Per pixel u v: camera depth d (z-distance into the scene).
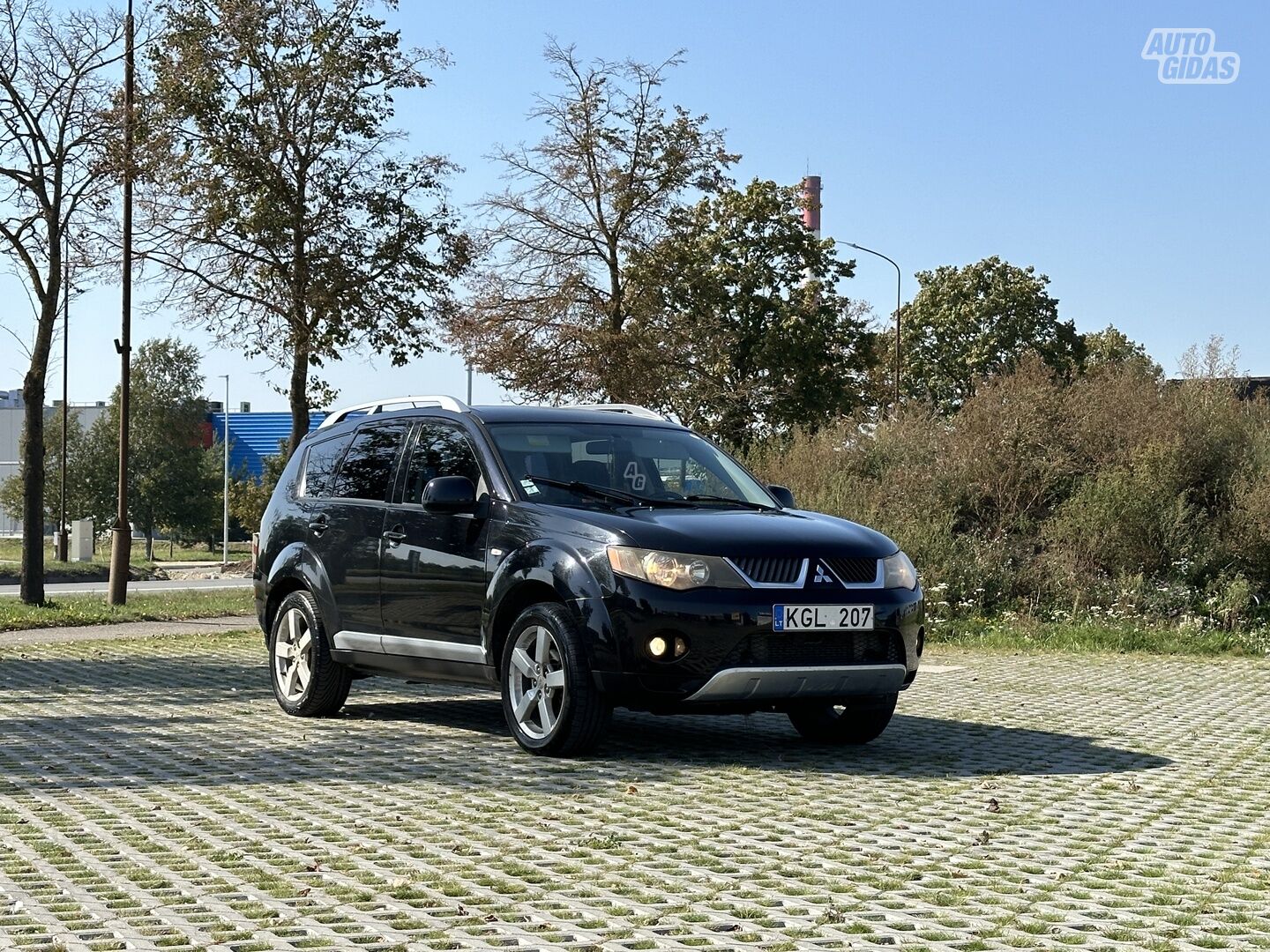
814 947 4.27
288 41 22.56
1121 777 7.52
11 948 4.26
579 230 31.70
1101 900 4.90
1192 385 19.58
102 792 7.02
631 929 4.48
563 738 7.91
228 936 4.39
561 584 7.87
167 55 22.44
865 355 52.75
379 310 22.81
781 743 8.73
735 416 40.66
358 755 8.16
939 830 6.09
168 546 96.94
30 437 21.77
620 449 9.05
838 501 18.67
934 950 4.23
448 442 9.10
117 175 21.67
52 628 19.16
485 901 4.86
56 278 21.36
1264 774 7.65
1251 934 4.45
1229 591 16.33
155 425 81.25
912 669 8.17
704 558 7.66
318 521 9.87
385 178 23.12
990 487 18.89
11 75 20.84
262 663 13.97
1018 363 20.66
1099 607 16.66
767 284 52.06
